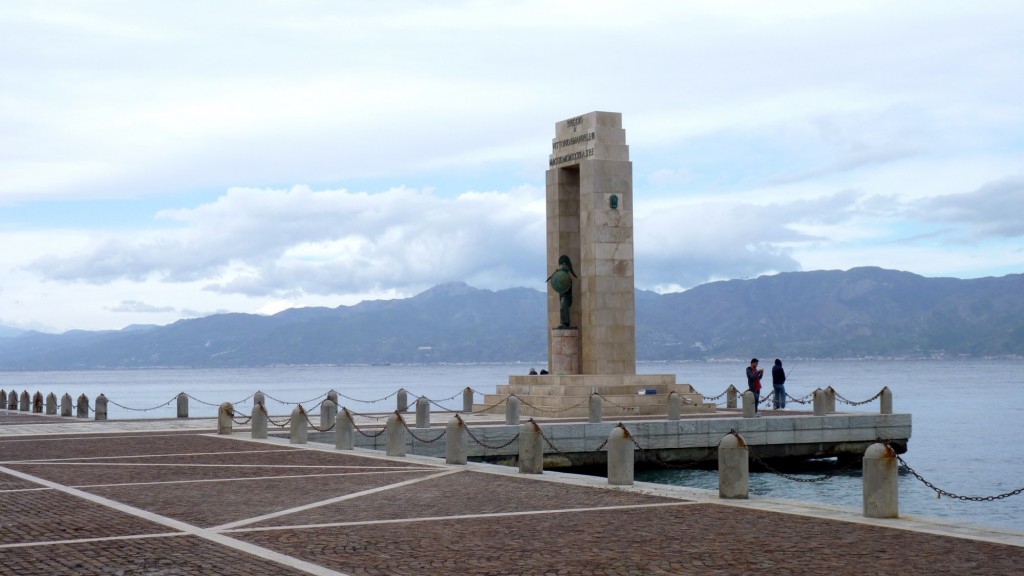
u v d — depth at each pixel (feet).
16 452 124.98
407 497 85.25
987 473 173.88
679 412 167.12
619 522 72.08
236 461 115.03
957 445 224.53
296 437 137.69
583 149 204.23
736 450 83.82
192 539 65.16
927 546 62.49
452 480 97.14
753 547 62.49
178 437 148.05
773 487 145.48
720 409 208.85
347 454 123.44
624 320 200.34
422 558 59.41
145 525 70.54
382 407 426.92
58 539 65.10
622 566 57.26
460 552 61.21
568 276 205.98
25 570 55.98
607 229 199.93
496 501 82.89
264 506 79.97
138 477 99.25
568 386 190.08
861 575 54.54
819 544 63.31
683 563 57.98
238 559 58.85
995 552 60.54
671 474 156.35
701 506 79.87
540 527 70.03
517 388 202.49
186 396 200.13
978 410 367.25
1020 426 283.59
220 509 78.23
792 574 54.90
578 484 93.86
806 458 173.37
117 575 54.75
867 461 74.28
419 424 155.94
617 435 94.17
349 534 67.21
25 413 235.81
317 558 59.31
